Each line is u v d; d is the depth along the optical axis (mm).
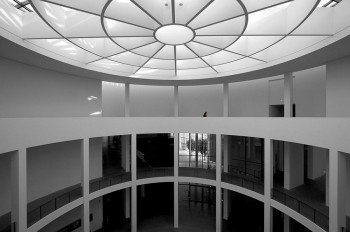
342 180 10117
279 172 21422
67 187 17234
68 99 16859
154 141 25625
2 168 12914
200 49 12859
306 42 12062
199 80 19219
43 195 15531
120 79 19047
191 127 19703
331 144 10500
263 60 14422
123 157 22641
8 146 9539
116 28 10219
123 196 22125
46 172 15820
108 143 26000
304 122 12438
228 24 10203
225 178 19469
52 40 12586
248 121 16719
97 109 19203
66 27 9992
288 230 15938
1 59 12367
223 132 18359
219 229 18344
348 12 9336
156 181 19688
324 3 12930
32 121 11047
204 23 9469
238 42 12578
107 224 20125
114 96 24594
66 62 13633
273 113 21766
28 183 14688
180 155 25297
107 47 12656
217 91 24781
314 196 15305
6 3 9492
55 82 15930
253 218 20781
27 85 13977
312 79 18547
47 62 13523
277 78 20516
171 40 11680
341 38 9797
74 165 17828
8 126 9547
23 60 13086
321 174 19422
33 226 11148
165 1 9195
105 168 22938
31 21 10375
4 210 12969
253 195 16219
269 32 10000
